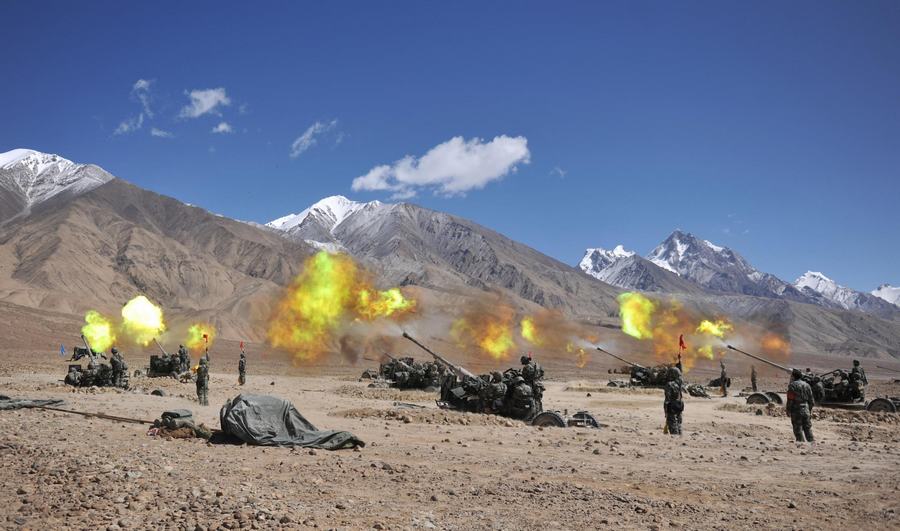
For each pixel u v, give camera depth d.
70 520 10.27
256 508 11.11
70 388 34.44
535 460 17.41
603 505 12.52
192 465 14.67
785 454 19.72
